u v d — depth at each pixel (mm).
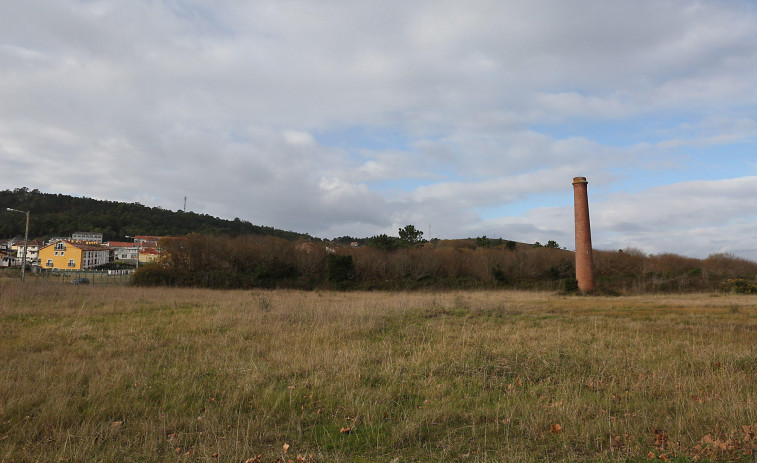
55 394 6352
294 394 6621
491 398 6711
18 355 9102
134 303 20062
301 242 54750
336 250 51406
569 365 8164
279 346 10336
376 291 40812
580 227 36344
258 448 4879
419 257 49469
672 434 4980
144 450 4723
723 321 15414
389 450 4832
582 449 4727
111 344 10516
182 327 13242
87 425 5293
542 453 4664
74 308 17625
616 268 51188
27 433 5129
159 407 6160
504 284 43812
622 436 4992
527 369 7992
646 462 4371
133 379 7445
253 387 6961
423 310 17641
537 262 49531
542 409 5887
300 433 5191
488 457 4578
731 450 4488
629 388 6977
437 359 8727
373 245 52312
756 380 7270
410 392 6902
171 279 39750
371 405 6148
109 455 4605
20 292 21672
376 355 9320
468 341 10719
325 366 8172
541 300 27750
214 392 6824
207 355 9219
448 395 6773
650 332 12695
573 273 47781
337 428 5453
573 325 14266
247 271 45156
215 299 23453
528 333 12062
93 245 80438
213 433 5105
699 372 7832
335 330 12492
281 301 21797
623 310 20484
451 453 4711
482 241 65500
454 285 43406
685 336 11867
